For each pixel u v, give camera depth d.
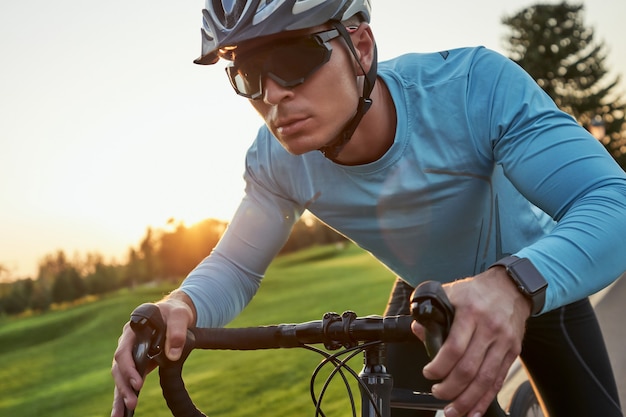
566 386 2.14
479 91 1.82
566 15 55.59
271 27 1.58
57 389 10.13
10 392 10.30
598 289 1.37
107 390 9.74
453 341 1.16
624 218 1.41
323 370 6.44
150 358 1.51
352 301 13.70
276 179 2.07
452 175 1.87
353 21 1.71
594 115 54.38
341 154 1.88
